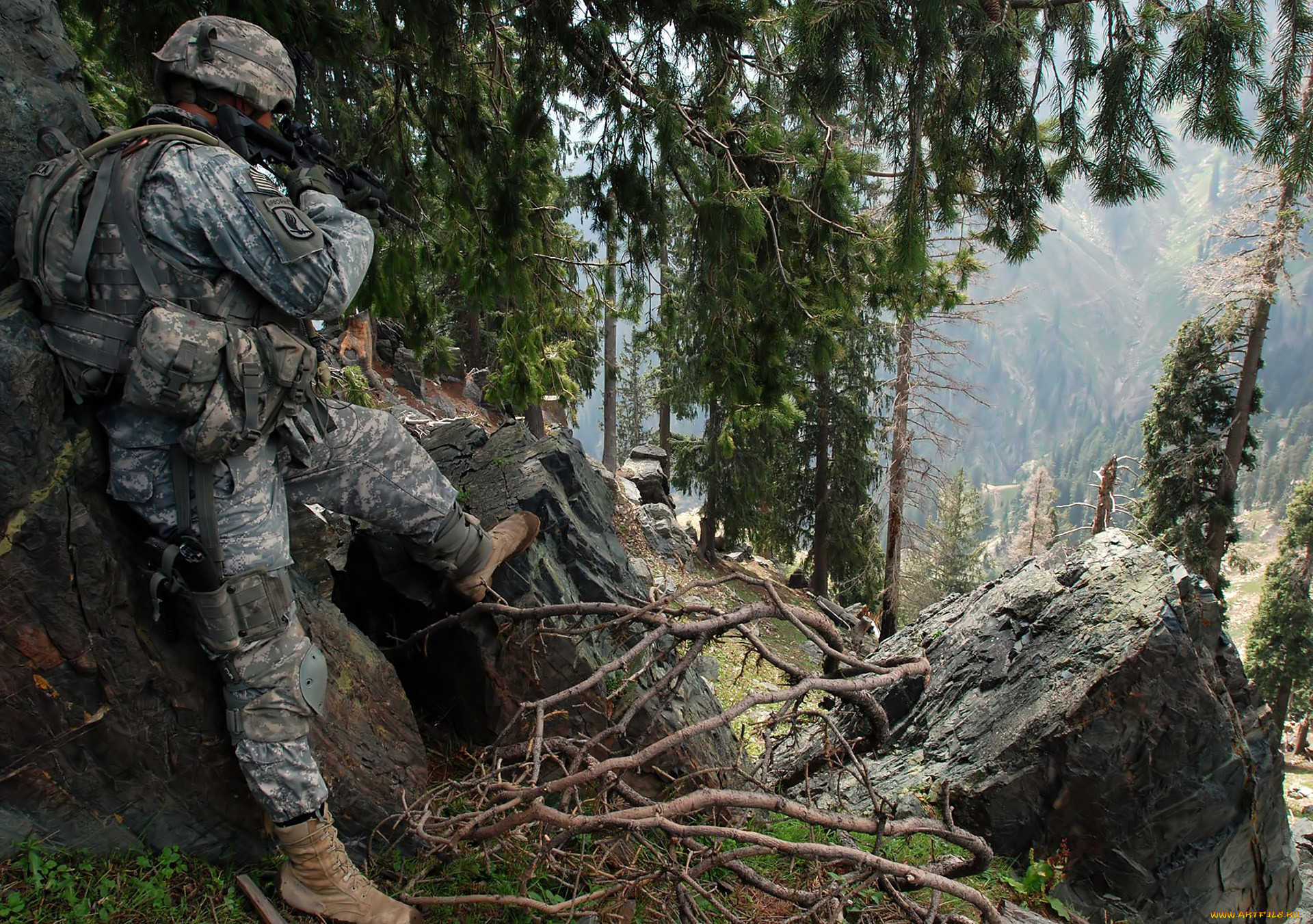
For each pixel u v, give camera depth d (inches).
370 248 94.8
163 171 80.0
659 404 1008.2
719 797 105.2
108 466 90.3
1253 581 3159.5
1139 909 179.8
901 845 177.8
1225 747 179.2
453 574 129.3
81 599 88.9
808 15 151.6
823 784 209.9
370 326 720.3
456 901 101.7
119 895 92.6
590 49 166.7
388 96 193.6
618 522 714.2
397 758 124.6
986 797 185.8
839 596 986.7
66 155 84.0
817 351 202.8
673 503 918.4
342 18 165.8
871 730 157.1
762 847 114.1
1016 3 157.8
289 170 98.3
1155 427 903.1
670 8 159.3
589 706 139.4
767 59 168.4
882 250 200.8
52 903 88.8
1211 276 824.9
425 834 106.8
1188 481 873.5
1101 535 219.6
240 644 89.9
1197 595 190.9
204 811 102.0
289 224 82.4
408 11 159.8
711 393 206.5
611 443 1030.4
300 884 99.0
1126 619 189.5
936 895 121.7
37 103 93.1
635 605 160.7
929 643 235.6
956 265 262.2
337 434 114.0
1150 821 179.2
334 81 192.1
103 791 95.5
